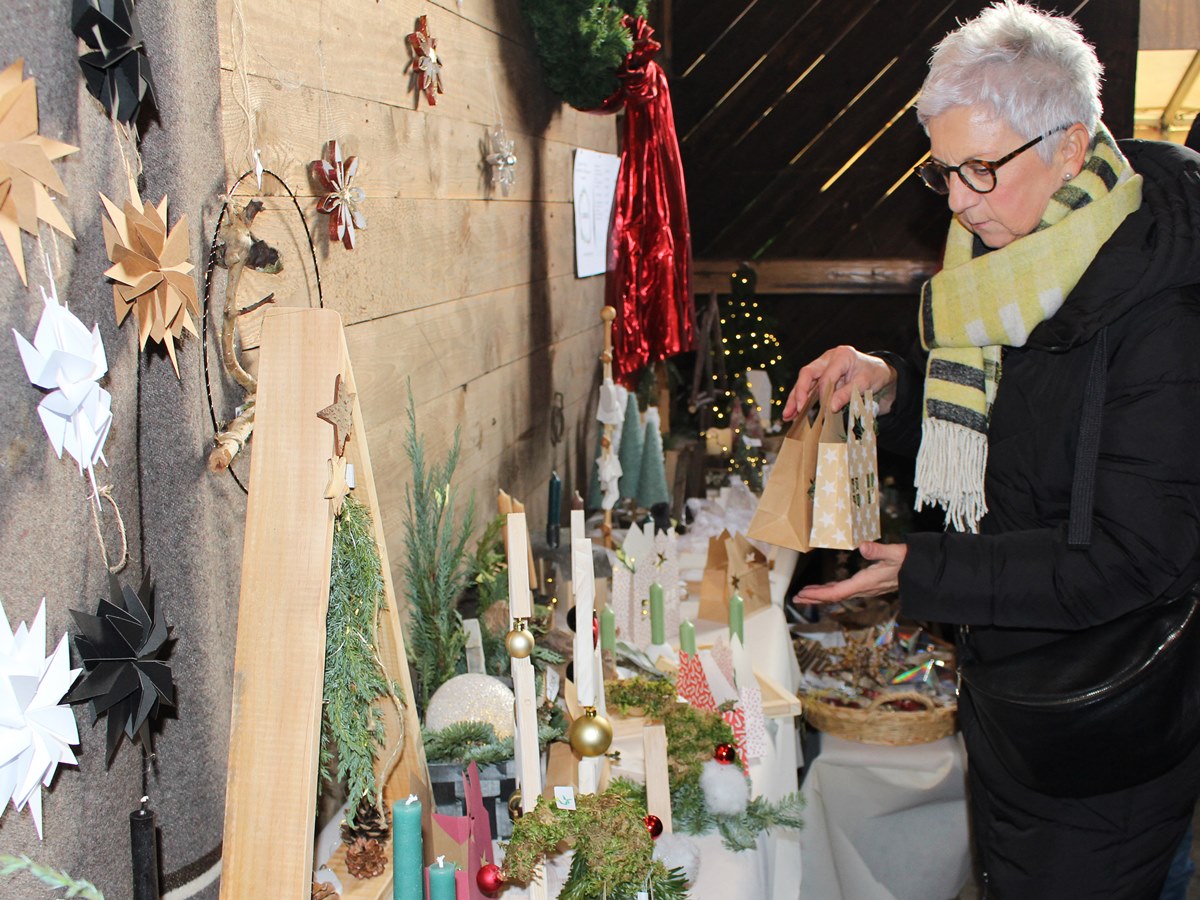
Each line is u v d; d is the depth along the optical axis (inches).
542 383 96.8
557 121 100.0
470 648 54.3
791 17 157.9
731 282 152.3
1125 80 152.7
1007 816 54.4
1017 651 52.8
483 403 76.5
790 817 52.1
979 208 50.1
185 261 30.3
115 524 28.2
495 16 77.4
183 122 32.1
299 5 43.8
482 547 61.6
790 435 52.5
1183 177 47.7
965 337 53.4
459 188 69.1
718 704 58.7
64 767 26.6
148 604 29.0
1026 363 51.8
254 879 29.2
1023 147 47.4
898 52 157.6
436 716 47.2
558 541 75.4
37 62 24.6
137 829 27.8
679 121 161.9
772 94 160.6
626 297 107.9
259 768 29.6
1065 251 48.5
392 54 55.6
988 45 47.1
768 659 72.2
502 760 44.8
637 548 73.0
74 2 25.5
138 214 28.0
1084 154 49.1
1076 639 50.1
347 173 46.9
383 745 38.0
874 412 53.4
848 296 166.2
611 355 101.0
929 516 131.4
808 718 84.4
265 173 37.8
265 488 31.0
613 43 89.4
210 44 34.4
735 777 51.5
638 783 51.6
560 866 44.5
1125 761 48.9
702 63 160.2
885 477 136.9
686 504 113.6
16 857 23.4
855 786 80.9
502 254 81.2
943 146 49.2
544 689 52.7
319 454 31.0
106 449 27.9
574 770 47.7
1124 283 45.8
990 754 55.0
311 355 31.6
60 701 25.5
